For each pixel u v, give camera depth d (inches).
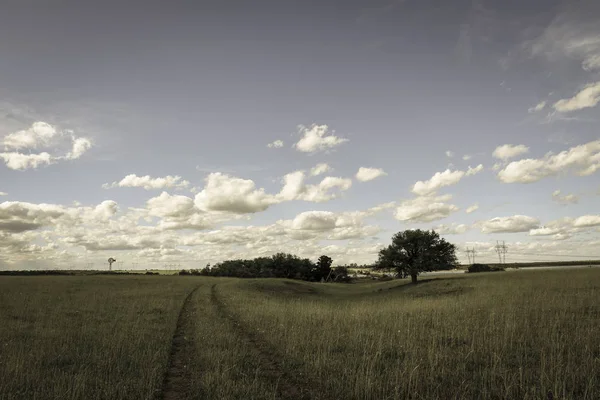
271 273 5098.4
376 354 414.6
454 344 481.1
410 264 2153.1
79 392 321.7
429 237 2171.5
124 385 345.7
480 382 331.6
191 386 350.6
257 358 450.0
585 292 890.7
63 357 451.5
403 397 308.7
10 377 371.2
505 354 414.9
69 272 5561.0
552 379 323.9
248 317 781.9
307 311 885.2
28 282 2016.5
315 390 334.0
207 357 446.9
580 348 414.0
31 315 821.2
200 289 1772.9
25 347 509.4
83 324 695.7
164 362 434.3
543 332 495.2
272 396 317.4
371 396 312.8
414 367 373.4
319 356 423.5
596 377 326.6
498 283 1423.5
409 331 567.2
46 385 352.2
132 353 472.4
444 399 300.2
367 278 5167.3
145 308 973.8
